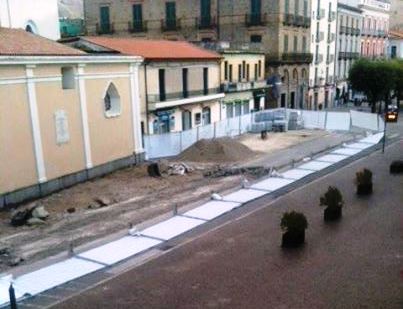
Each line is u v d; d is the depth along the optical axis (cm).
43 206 2155
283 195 2227
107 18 5691
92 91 2666
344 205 2034
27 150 2283
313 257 1505
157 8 5419
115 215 2012
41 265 1501
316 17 5969
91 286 1358
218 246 1623
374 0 7700
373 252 1527
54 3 3359
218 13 5212
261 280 1360
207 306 1228
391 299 1230
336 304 1216
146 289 1330
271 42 5091
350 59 7175
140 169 2914
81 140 2612
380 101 6041
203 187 2430
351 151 3303
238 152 3222
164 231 1778
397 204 2031
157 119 3644
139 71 3394
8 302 1265
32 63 2242
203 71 4116
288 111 4547
